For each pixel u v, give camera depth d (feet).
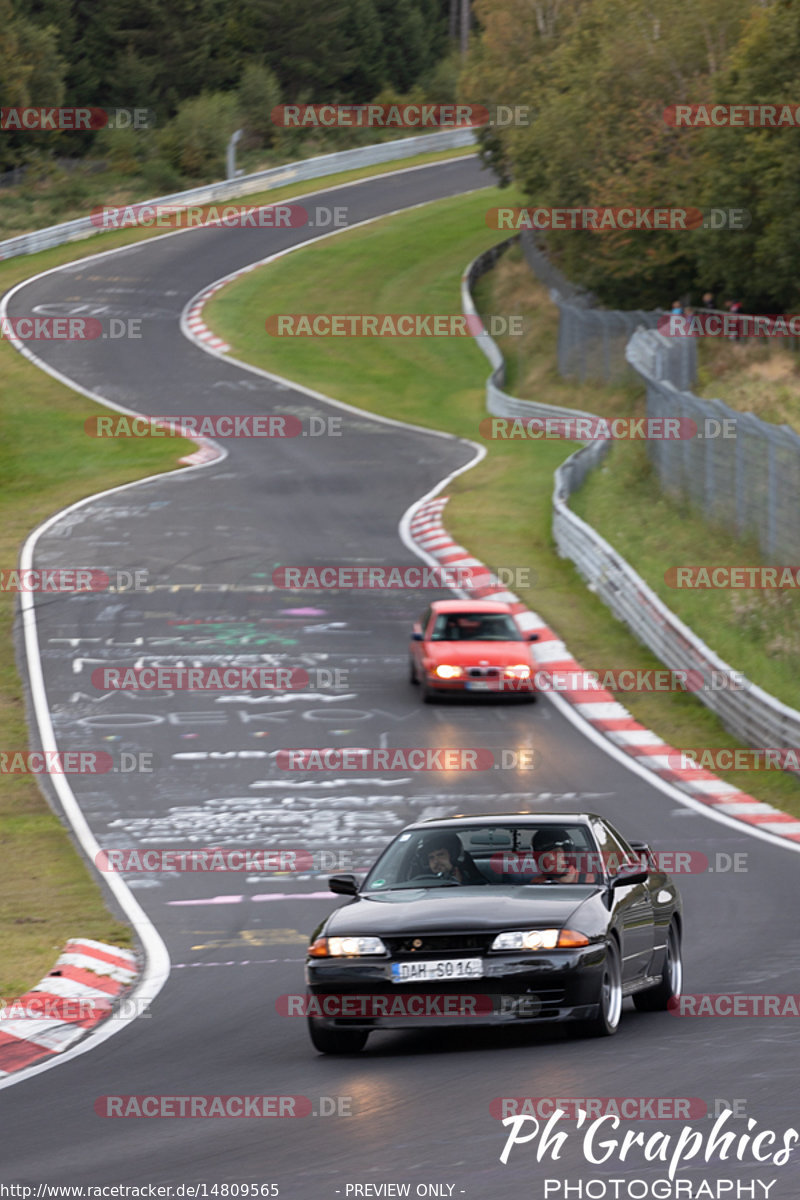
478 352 517.96
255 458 380.78
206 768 177.88
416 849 84.94
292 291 581.53
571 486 325.01
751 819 154.40
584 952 74.49
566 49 523.70
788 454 236.84
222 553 288.71
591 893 79.46
